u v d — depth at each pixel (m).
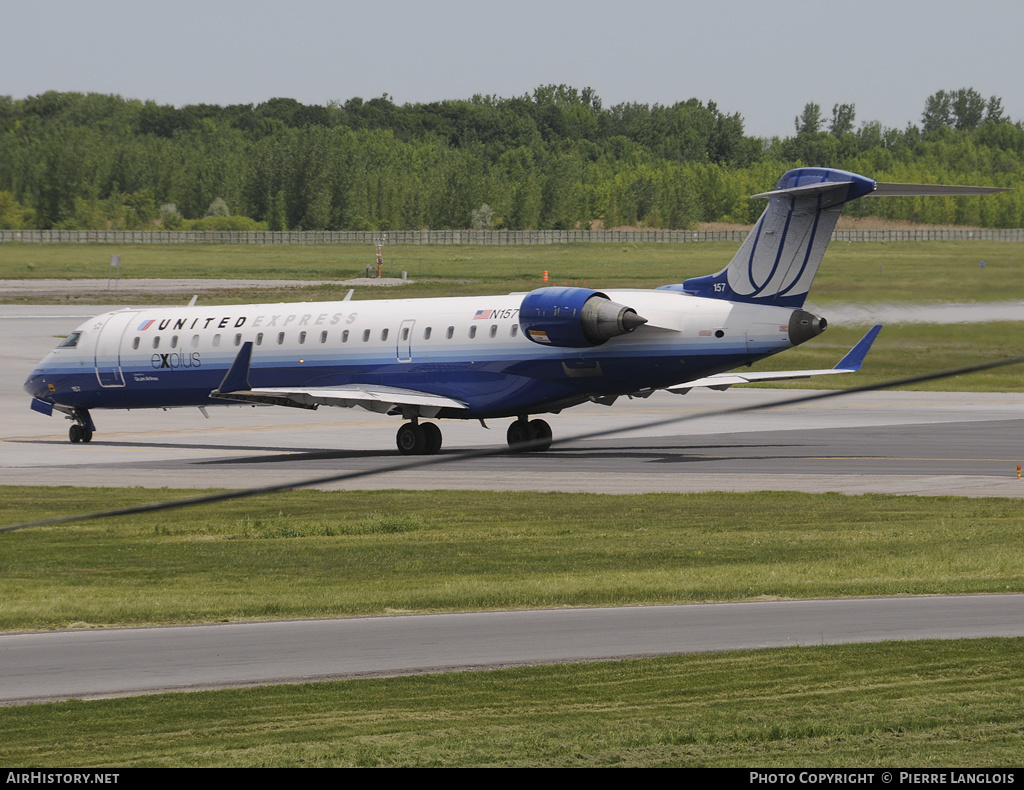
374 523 89.94
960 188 119.06
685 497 104.06
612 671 48.06
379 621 57.16
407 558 77.25
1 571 73.88
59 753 39.19
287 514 98.31
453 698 44.75
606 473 120.38
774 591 63.00
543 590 63.56
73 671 48.56
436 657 50.38
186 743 39.97
